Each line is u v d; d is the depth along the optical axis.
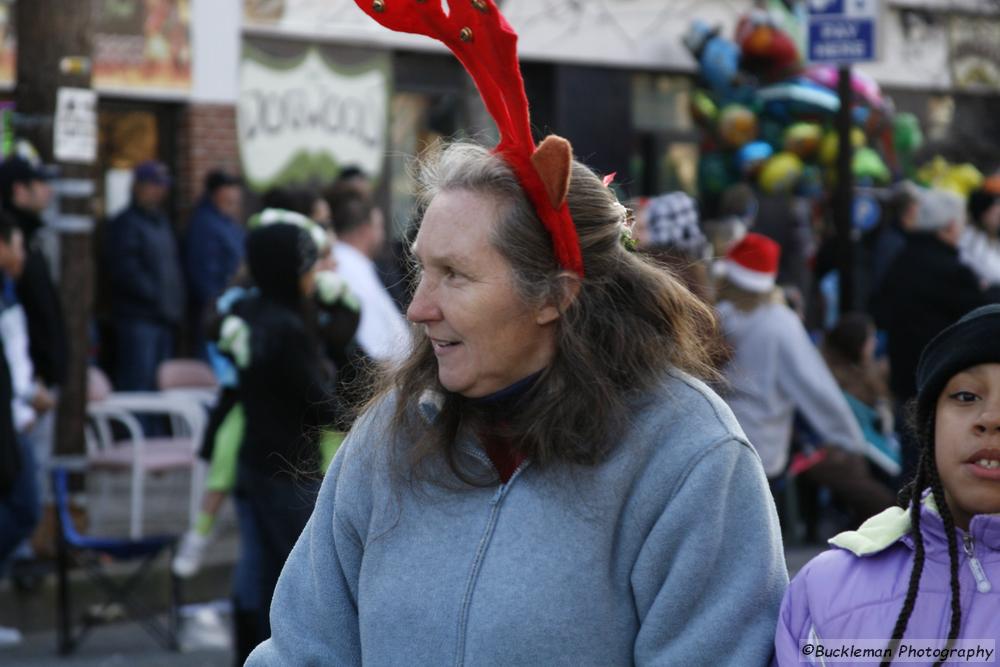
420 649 4.02
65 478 11.63
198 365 16.39
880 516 4.02
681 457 3.99
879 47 15.54
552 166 3.94
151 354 18.58
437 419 4.16
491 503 4.05
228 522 15.29
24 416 11.52
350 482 4.33
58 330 12.52
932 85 31.19
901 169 26.41
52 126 13.48
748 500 4.02
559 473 3.99
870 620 3.85
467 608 3.96
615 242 4.18
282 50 21.20
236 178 19.28
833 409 11.08
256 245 8.88
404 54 22.81
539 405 4.02
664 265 4.35
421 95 23.09
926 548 3.84
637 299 4.18
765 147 24.48
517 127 4.02
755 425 11.10
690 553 3.94
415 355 4.27
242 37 20.77
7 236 11.78
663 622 3.94
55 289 12.73
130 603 11.86
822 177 24.52
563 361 4.04
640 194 26.23
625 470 3.99
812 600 3.95
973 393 3.78
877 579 3.89
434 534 4.09
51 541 13.12
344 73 21.91
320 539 4.40
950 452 3.80
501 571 3.96
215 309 9.43
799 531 14.96
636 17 25.66
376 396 4.41
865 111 25.02
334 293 9.55
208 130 20.48
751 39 24.83
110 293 19.45
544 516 3.99
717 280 11.24
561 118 24.97
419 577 4.06
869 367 13.96
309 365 8.70
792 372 11.05
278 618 4.42
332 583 4.35
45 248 13.32
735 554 3.99
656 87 26.34
